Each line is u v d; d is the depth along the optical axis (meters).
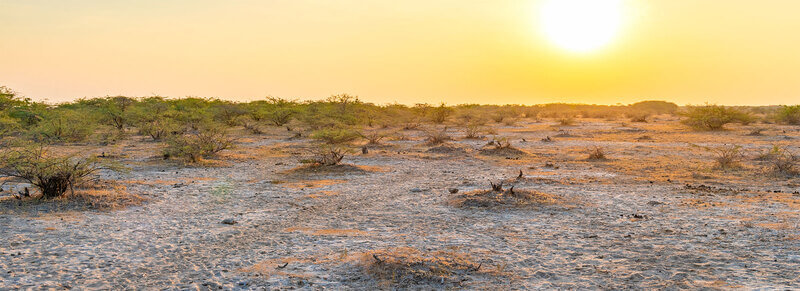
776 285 6.46
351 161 21.94
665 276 6.96
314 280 7.05
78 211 11.35
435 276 6.98
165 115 40.12
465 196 12.66
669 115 86.50
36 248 8.62
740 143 30.03
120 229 9.95
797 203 11.70
